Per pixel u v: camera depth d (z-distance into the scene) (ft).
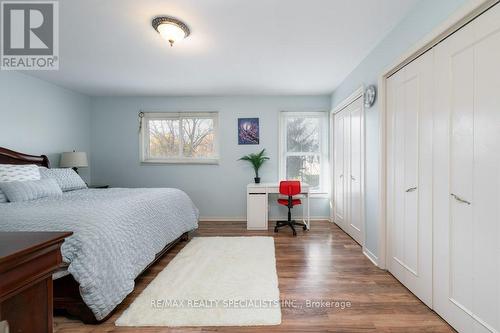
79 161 12.60
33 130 11.43
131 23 7.04
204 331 5.12
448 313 5.26
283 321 5.41
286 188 12.44
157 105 15.12
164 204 9.27
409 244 6.70
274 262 8.53
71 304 5.35
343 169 12.46
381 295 6.46
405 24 6.70
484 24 4.35
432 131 5.75
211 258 8.91
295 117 15.11
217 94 14.70
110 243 5.74
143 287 6.96
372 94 8.56
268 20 6.93
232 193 15.07
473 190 4.61
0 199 7.78
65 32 7.52
